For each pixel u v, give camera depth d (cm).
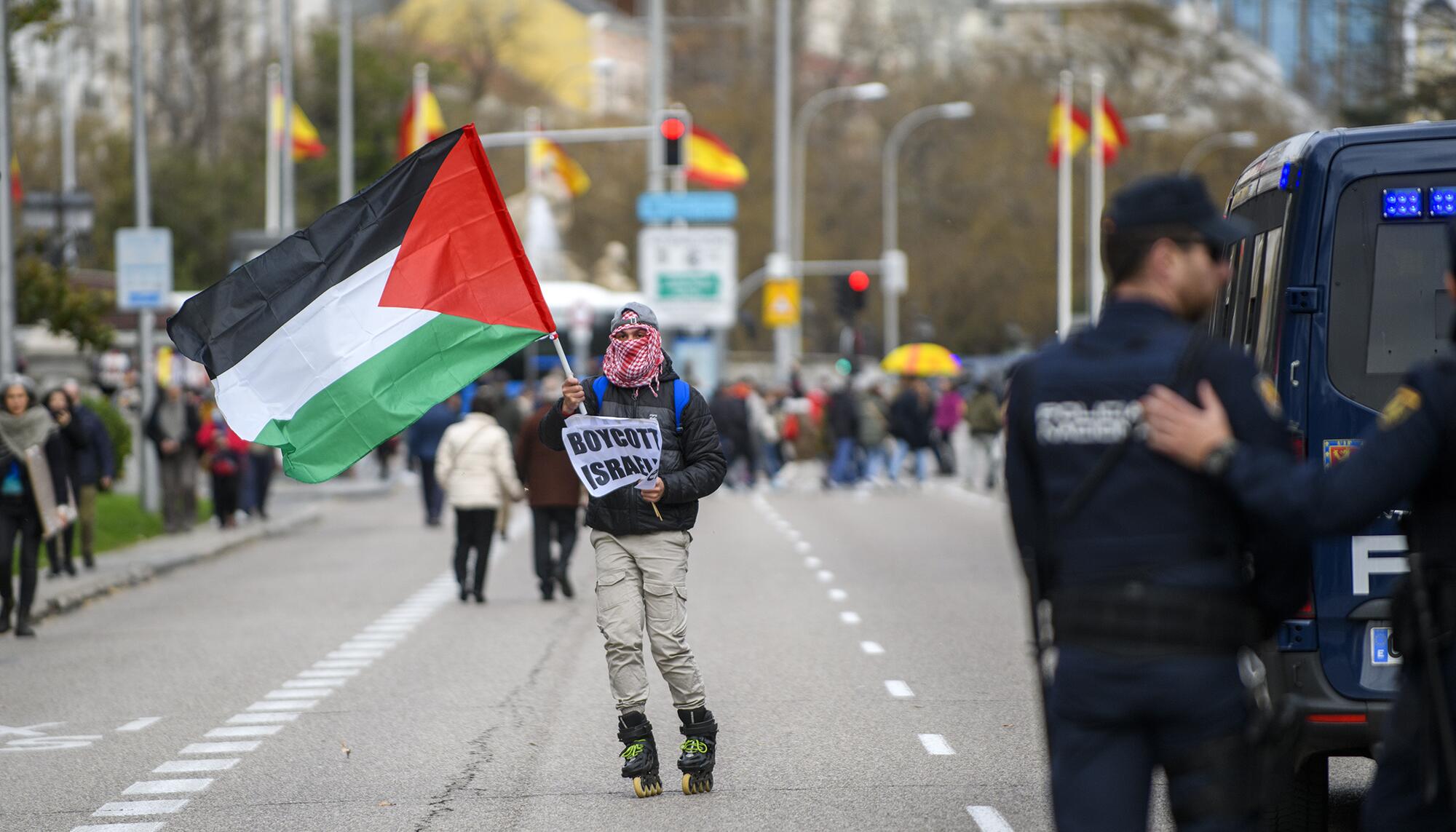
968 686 3991
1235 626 1462
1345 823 2684
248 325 2866
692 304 13388
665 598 2842
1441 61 7488
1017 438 1540
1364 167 2469
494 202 2923
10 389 5247
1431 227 2459
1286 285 2486
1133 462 1462
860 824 2644
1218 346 1470
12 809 2883
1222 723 1448
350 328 2884
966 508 10594
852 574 6662
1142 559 1456
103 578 6600
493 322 2931
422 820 2723
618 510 2814
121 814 2823
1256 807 1468
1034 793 2853
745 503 11119
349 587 6506
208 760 3284
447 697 3953
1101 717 1462
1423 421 1462
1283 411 2478
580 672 4303
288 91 11500
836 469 12644
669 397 2847
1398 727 1547
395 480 14125
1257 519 1429
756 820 2683
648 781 2858
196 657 4747
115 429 12275
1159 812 2703
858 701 3806
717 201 12306
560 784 2991
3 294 6744
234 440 8988
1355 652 2420
